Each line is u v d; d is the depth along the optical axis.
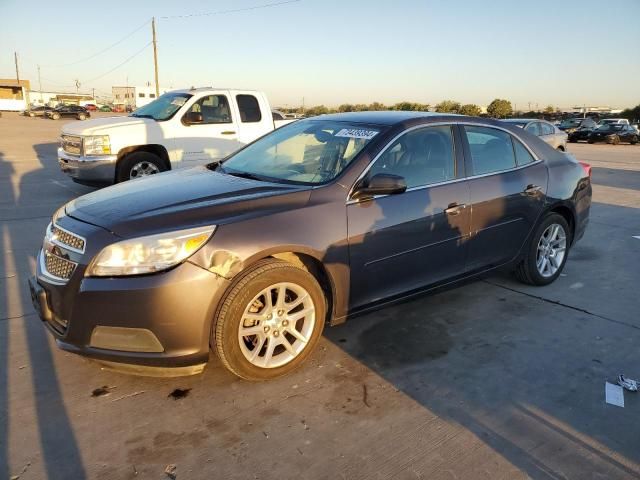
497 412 2.95
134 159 9.19
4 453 2.55
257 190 3.42
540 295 4.75
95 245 2.85
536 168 4.70
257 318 3.09
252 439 2.69
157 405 2.97
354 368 3.41
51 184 10.90
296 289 3.22
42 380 3.20
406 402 3.03
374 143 3.71
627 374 3.39
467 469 2.50
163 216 2.98
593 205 9.46
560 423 2.86
